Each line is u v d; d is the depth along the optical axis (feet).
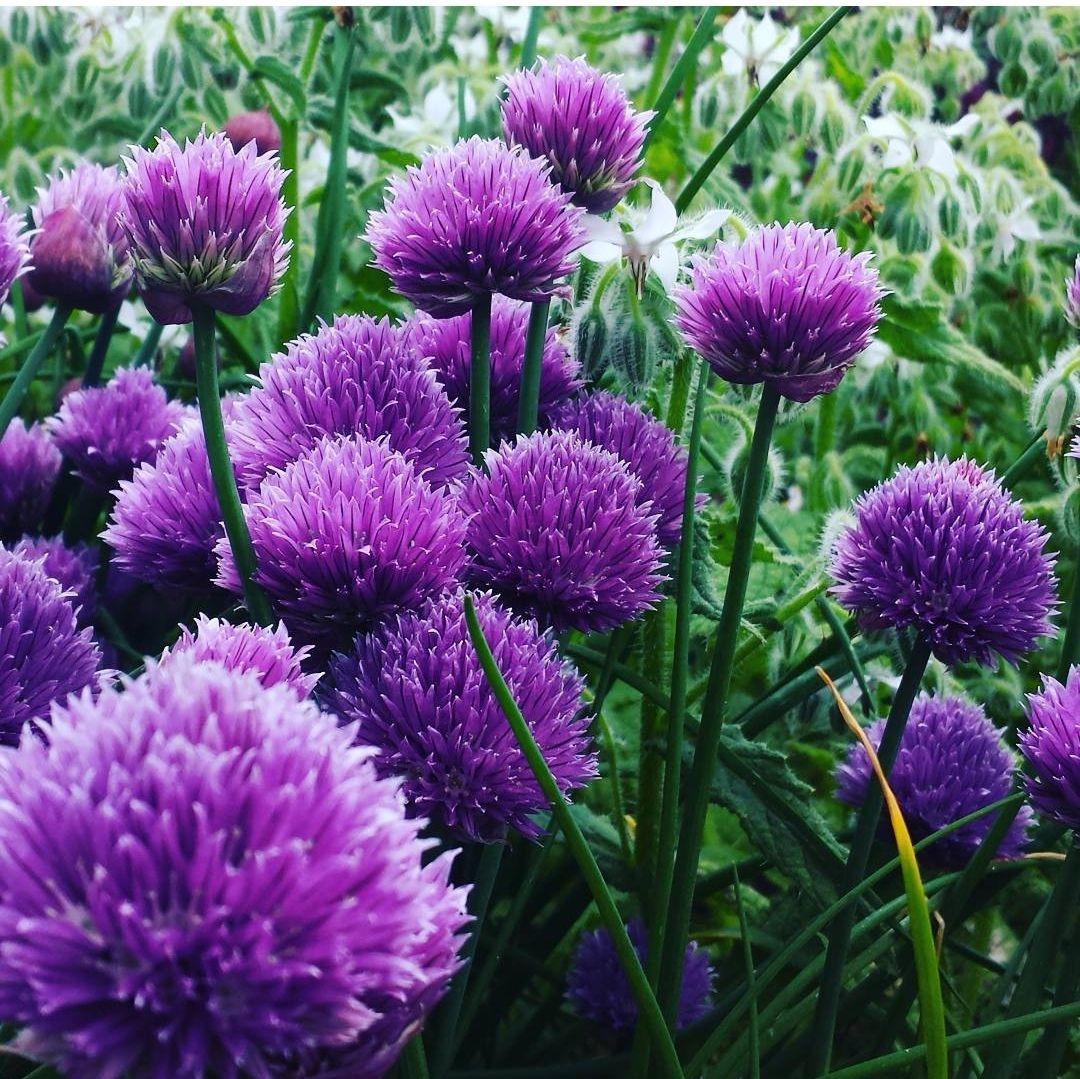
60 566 0.85
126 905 0.30
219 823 0.32
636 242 0.83
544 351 0.80
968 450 1.55
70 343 1.28
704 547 0.83
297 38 1.50
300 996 0.32
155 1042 0.32
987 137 1.63
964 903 0.75
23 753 0.34
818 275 0.58
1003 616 0.64
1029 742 0.61
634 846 0.94
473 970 0.82
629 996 0.82
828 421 1.34
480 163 0.64
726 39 1.42
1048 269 1.60
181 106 1.52
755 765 0.81
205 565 0.67
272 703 0.36
